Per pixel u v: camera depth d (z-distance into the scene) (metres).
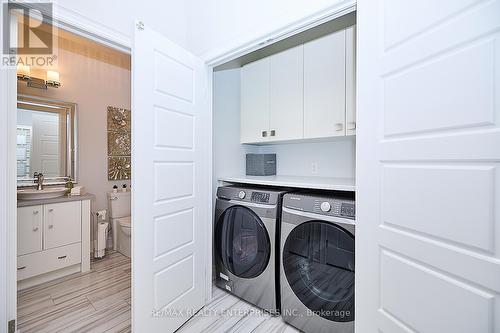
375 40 1.00
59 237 2.32
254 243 1.83
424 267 0.83
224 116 2.30
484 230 0.68
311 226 1.50
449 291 0.76
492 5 0.66
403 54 0.88
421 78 0.83
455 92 0.73
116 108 3.20
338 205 1.38
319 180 1.86
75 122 2.83
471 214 0.70
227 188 2.03
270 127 2.13
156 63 1.42
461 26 0.72
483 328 0.68
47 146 2.66
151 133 1.39
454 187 0.74
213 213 2.19
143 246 1.35
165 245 1.49
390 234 0.95
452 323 0.75
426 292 0.82
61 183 2.75
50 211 2.27
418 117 0.84
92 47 2.90
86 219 2.51
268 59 2.14
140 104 1.32
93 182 3.00
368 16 1.02
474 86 0.69
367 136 1.03
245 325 1.63
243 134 2.36
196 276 1.76
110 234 3.10
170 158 1.52
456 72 0.73
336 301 1.40
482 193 0.68
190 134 1.70
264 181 1.84
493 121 0.66
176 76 1.57
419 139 0.83
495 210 0.65
